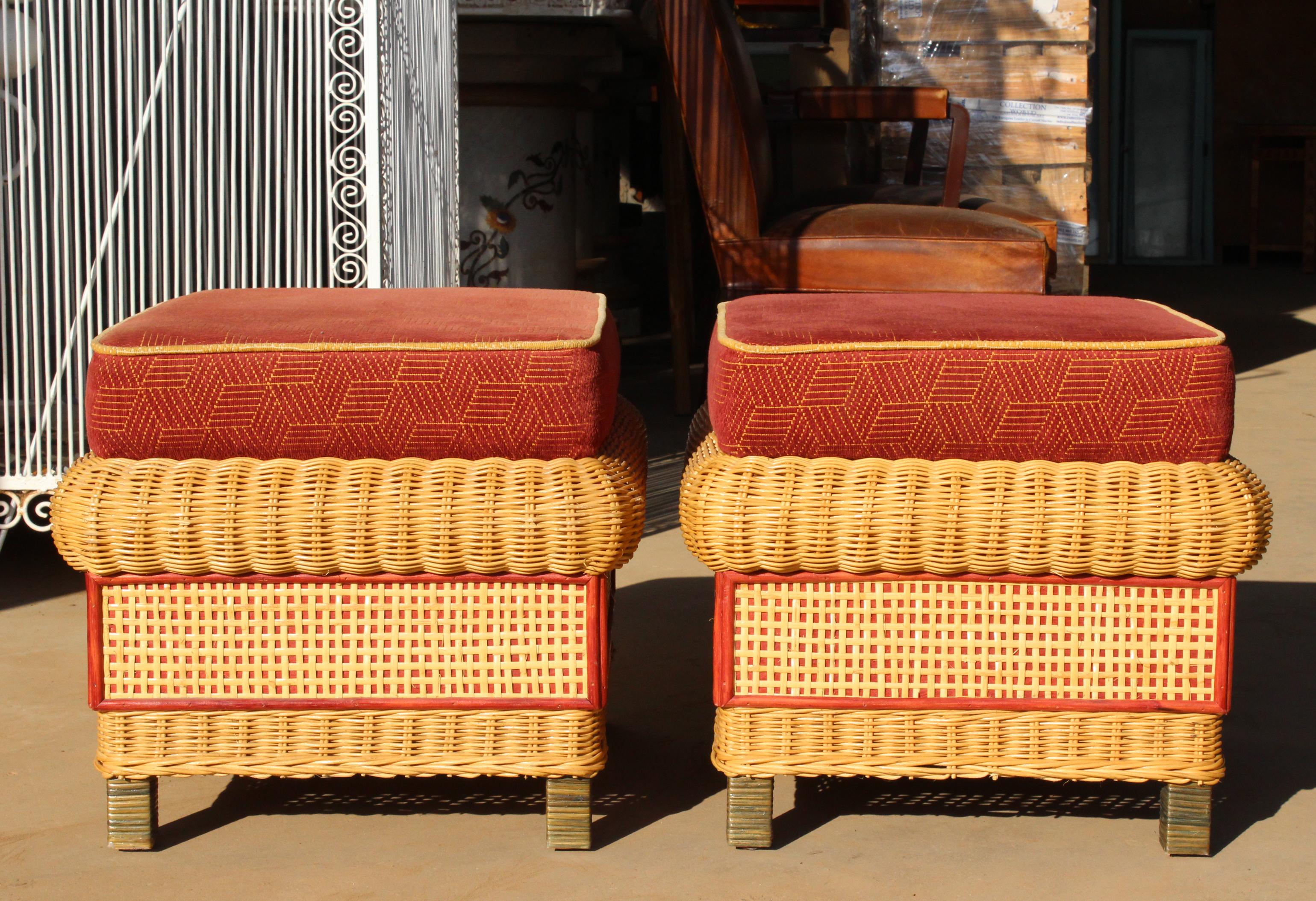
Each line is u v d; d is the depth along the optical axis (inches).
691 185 237.3
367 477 63.6
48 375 105.0
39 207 114.2
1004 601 64.6
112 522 63.2
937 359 62.9
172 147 109.3
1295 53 436.1
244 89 106.4
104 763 65.8
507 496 63.4
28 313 113.7
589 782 66.6
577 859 66.0
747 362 63.5
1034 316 68.4
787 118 158.6
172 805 72.6
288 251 108.9
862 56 195.5
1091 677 64.8
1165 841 66.7
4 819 70.6
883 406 63.1
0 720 84.0
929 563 63.4
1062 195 191.9
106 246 105.7
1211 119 441.1
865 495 63.0
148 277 117.7
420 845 67.6
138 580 64.3
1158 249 450.0
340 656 65.2
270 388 63.1
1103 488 62.9
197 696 65.3
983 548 63.0
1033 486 63.1
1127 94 442.6
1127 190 446.3
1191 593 64.2
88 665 65.0
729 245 131.3
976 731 65.3
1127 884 63.6
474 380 63.2
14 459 108.0
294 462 64.2
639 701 87.5
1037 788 75.2
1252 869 65.1
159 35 110.2
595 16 177.8
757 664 65.3
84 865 65.4
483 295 78.0
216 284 117.2
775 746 65.6
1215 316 301.0
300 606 64.9
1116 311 70.6
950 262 125.9
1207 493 62.8
